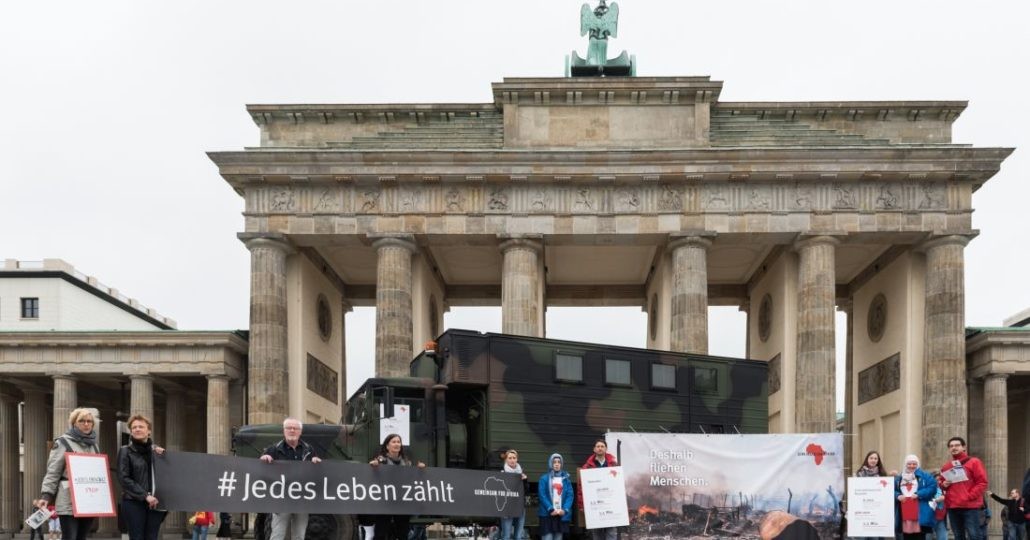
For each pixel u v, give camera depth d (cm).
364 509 2377
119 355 7188
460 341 2962
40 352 7188
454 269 8150
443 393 3022
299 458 2359
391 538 2562
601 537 2539
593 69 7238
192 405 9275
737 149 6353
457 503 2498
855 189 6506
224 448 7056
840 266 7750
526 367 3039
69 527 2016
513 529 2722
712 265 7762
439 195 6594
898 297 6962
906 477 2666
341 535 2605
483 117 6912
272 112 6919
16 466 8038
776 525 2573
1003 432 6738
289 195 6606
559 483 2603
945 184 6506
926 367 6512
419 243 6800
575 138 6700
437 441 2994
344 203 6600
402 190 6594
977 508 2659
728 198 6525
